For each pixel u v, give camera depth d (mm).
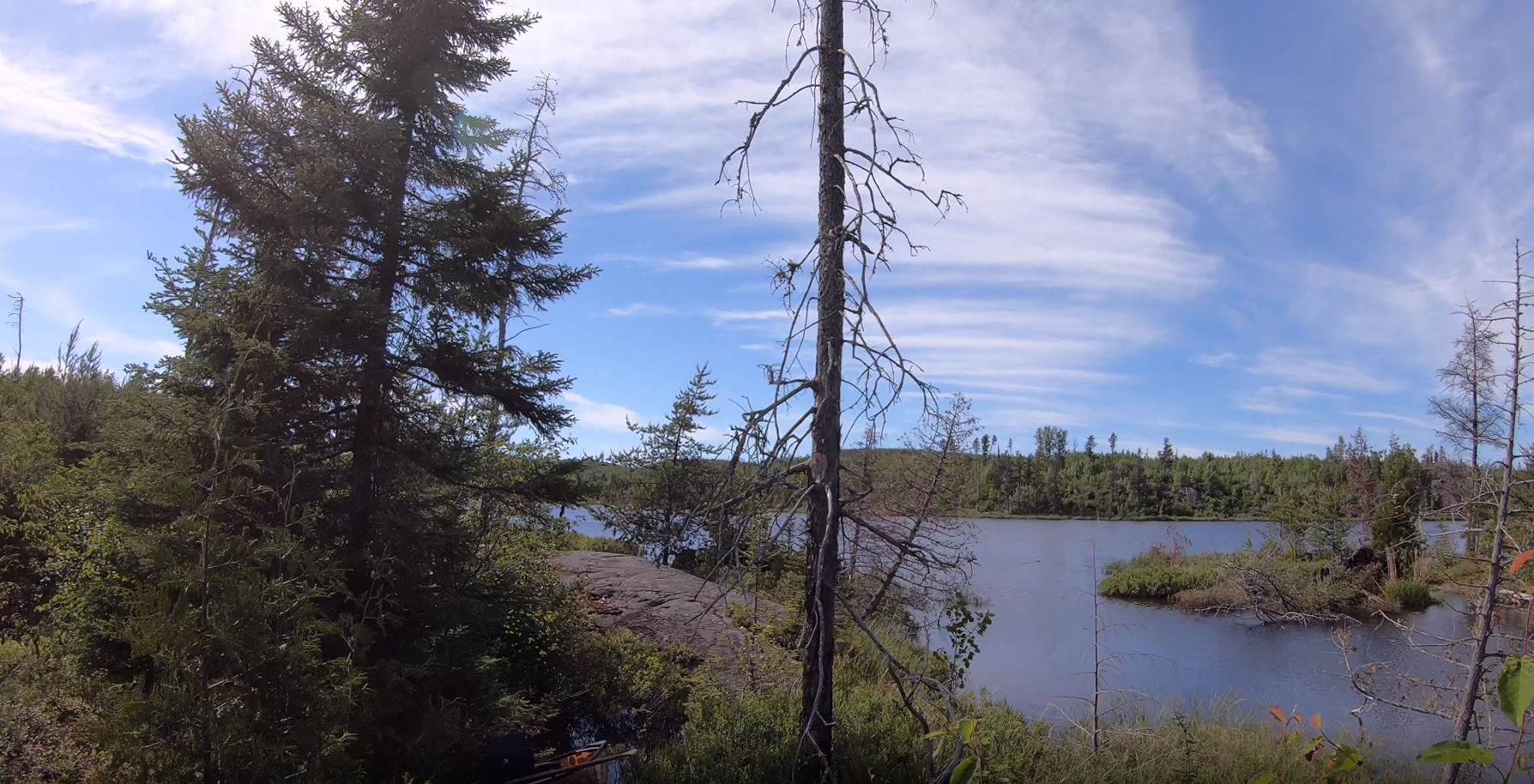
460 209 8172
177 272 6930
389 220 7805
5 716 6457
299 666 5660
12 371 15375
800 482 5699
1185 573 25219
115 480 6605
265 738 5473
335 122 7535
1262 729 9078
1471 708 6414
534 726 8922
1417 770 7934
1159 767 7441
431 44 8289
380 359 7711
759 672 9258
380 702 6828
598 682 9844
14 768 6051
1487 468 6289
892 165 5289
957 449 10578
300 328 7062
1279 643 16828
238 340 6523
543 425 8797
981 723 6914
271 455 6816
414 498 8094
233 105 7199
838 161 5324
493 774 7480
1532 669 2748
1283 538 22969
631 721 9531
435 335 8383
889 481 10234
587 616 11297
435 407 8852
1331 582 18766
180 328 6832
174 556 5508
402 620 7270
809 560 5719
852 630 11359
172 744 5309
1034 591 24516
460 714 7527
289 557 6016
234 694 5496
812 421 5551
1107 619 19500
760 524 5832
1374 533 18312
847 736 6598
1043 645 16500
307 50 8094
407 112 8234
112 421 6902
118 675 6641
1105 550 37125
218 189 7062
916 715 5680
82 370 14953
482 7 8625
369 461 7641
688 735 7574
